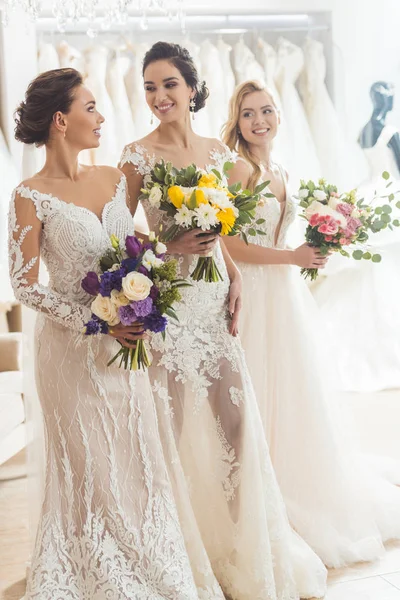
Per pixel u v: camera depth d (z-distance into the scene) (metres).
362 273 6.09
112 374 2.67
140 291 2.41
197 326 2.94
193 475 2.97
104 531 2.61
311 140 5.90
